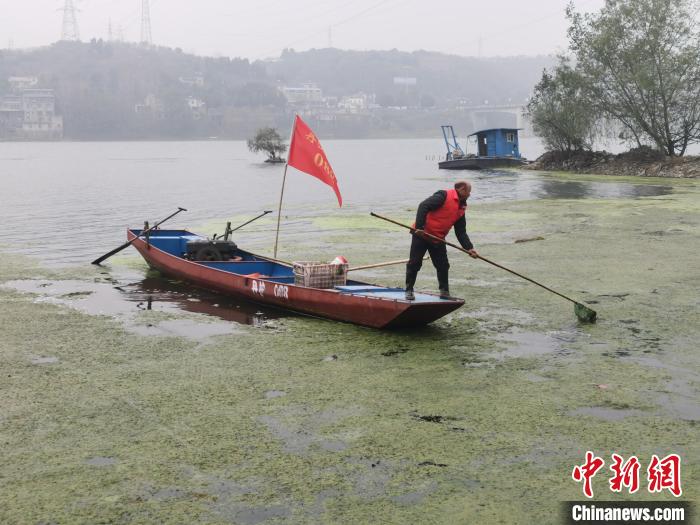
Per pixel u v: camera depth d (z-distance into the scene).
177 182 43.19
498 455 5.82
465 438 6.13
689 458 5.76
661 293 11.42
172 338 9.11
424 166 66.06
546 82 47.22
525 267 13.78
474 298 11.23
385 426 6.37
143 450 5.89
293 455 5.81
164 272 13.32
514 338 9.06
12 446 5.96
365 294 9.76
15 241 18.17
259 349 8.62
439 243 9.38
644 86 39.09
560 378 7.59
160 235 15.15
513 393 7.16
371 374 7.72
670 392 7.18
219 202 29.53
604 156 45.16
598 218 21.47
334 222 21.66
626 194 29.62
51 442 6.04
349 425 6.39
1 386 7.34
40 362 8.13
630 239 17.22
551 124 46.75
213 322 9.91
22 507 5.02
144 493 5.21
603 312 10.30
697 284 12.03
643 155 42.25
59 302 11.16
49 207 27.12
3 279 13.02
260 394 7.14
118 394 7.14
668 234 17.95
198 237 14.55
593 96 44.12
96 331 9.43
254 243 17.33
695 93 40.16
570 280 12.50
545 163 48.47
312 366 7.99
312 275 10.25
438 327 9.58
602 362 8.10
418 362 8.12
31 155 106.69
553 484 5.36
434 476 5.48
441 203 9.20
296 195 33.25
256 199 31.02
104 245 17.55
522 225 20.25
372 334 9.26
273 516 4.93
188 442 6.04
